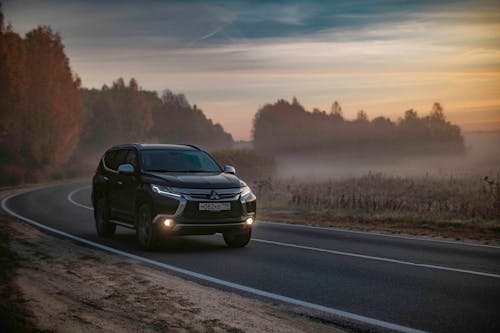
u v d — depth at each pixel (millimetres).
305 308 6219
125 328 5410
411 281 7617
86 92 128625
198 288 7250
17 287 7156
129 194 11180
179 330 5352
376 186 27062
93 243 11523
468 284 7418
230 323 5602
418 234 12992
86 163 74188
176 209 9875
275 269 8562
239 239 10867
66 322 5598
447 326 5500
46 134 55969
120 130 103438
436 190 23828
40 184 44469
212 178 10469
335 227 14539
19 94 51094
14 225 14688
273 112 129000
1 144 51000
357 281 7652
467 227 13977
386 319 5762
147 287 7297
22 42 52562
